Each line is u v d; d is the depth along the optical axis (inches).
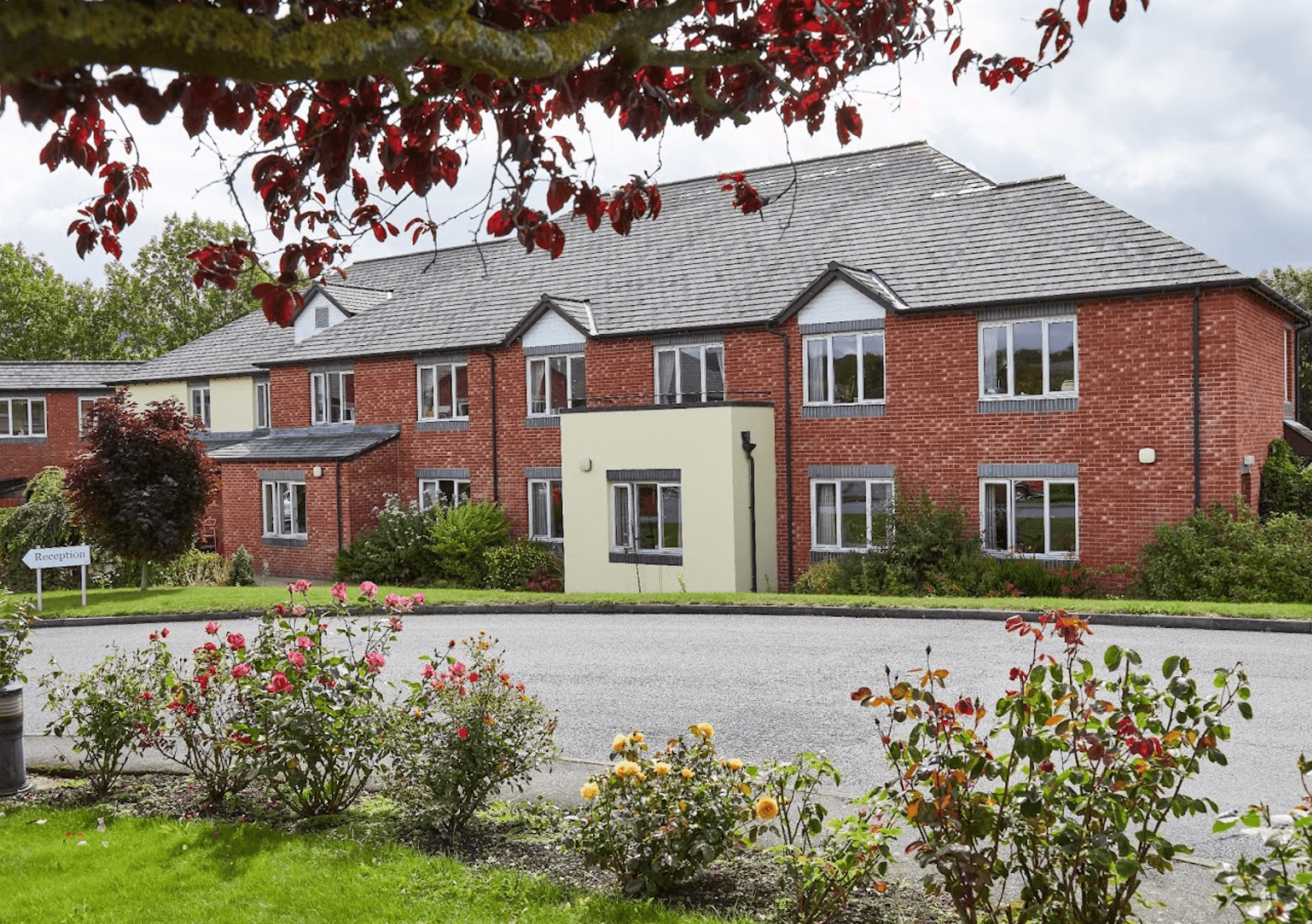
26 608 401.7
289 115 176.6
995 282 770.8
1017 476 755.4
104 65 99.0
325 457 1054.4
